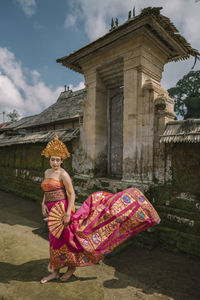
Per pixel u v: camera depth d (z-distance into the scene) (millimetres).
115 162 5285
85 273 2658
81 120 5559
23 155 8062
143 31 3902
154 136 4008
